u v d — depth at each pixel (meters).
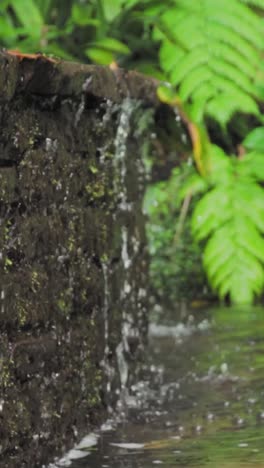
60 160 5.37
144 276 7.66
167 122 11.12
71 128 5.60
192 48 11.96
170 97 9.41
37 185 4.98
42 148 5.10
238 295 12.07
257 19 12.11
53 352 5.16
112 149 6.54
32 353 4.85
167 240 12.74
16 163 4.72
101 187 6.20
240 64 11.97
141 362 7.39
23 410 4.71
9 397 4.54
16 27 11.84
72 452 5.38
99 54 10.91
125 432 5.84
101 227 6.20
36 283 4.92
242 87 12.17
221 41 12.06
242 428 5.84
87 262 5.90
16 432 4.60
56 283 5.26
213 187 13.02
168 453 5.34
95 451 5.40
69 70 5.23
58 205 5.35
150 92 7.18
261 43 12.09
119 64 11.73
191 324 10.43
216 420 6.07
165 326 10.32
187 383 7.27
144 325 7.59
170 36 11.55
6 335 4.55
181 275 12.69
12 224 4.66
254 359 8.15
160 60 11.85
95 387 5.98
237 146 13.55
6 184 4.53
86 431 5.73
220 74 11.95
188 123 10.15
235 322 10.45
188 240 12.84
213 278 12.62
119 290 6.69
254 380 7.27
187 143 11.59
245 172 12.56
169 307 12.02
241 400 6.62
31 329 4.90
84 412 5.72
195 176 12.43
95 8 11.59
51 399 5.12
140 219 7.60
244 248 12.12
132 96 6.66
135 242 7.33
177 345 9.05
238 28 12.03
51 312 5.17
